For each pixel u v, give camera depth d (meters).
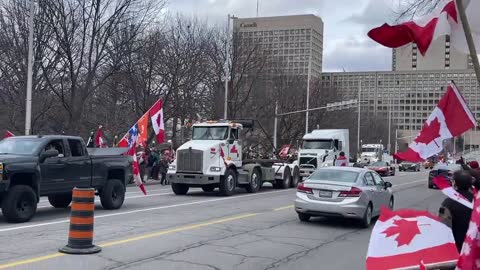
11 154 12.98
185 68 38.12
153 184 28.47
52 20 28.50
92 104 39.03
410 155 4.57
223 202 18.95
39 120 33.09
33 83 29.09
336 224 13.98
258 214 15.54
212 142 22.03
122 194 16.27
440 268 4.24
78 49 29.92
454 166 30.17
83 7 29.41
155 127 20.08
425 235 4.32
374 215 14.42
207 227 12.55
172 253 9.25
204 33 42.38
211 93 43.44
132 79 35.19
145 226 12.35
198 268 8.20
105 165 15.45
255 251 9.83
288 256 9.52
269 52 49.59
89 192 9.17
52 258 8.45
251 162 24.50
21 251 8.98
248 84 47.34
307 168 32.72
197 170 21.33
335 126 59.84
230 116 43.62
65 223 12.46
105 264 8.20
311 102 54.12
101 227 12.05
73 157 14.24
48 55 29.84
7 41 29.00
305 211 13.87
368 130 74.06
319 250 10.24
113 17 30.20
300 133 54.12
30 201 12.73
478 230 3.73
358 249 10.42
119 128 37.59
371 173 15.07
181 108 38.75
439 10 3.73
